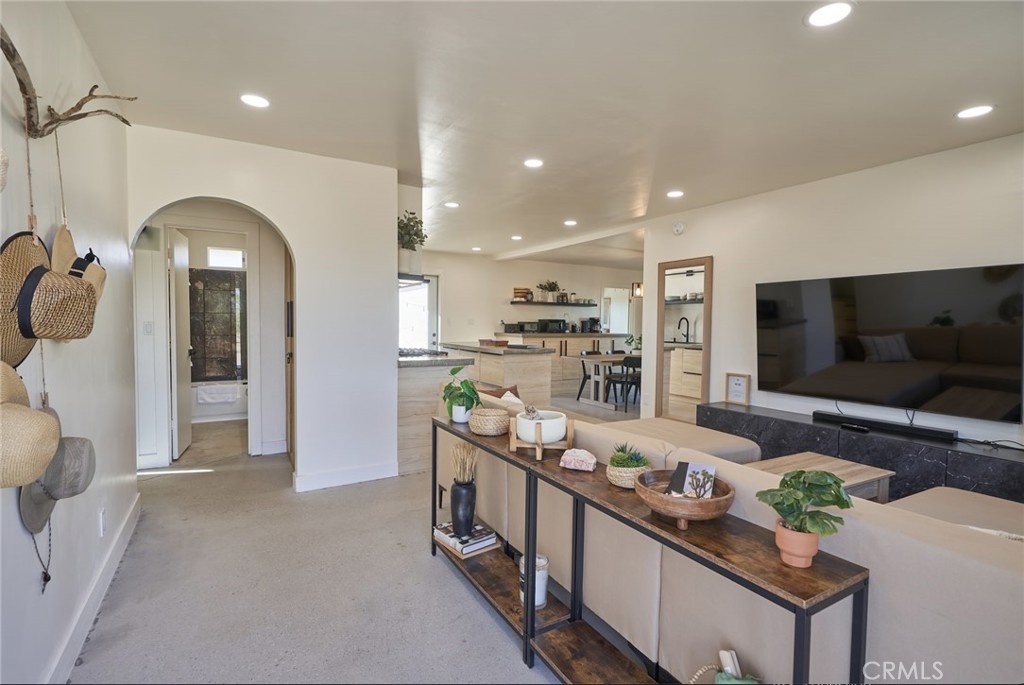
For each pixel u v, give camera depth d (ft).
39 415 3.97
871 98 8.37
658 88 8.06
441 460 10.60
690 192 14.56
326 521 9.89
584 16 6.13
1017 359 9.74
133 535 9.12
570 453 6.06
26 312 4.33
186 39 6.70
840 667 3.96
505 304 30.37
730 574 3.79
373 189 12.17
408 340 28.78
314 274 11.50
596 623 6.72
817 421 12.69
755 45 6.77
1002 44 6.66
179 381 14.52
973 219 10.52
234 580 7.63
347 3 5.91
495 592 6.83
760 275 14.78
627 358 23.31
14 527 4.37
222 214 14.12
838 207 12.85
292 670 5.74
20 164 4.58
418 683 5.59
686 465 4.82
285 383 14.98
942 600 3.42
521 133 10.09
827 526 3.62
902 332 11.47
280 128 9.84
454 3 5.90
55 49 5.65
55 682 5.22
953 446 10.09
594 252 26.55
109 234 8.00
